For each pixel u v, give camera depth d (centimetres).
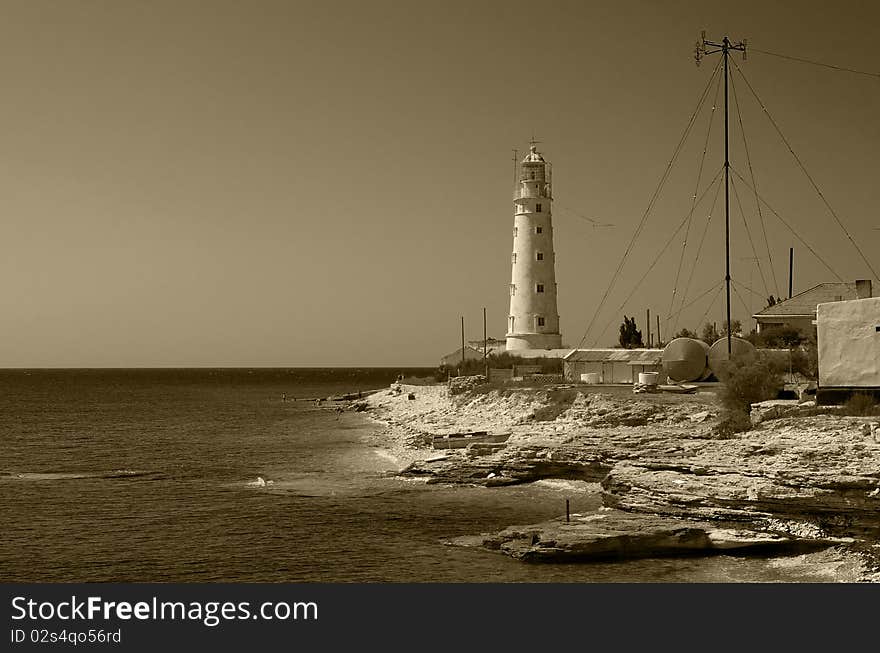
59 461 7131
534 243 11306
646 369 8494
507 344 11519
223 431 9931
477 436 6494
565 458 5194
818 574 3278
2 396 19862
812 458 3884
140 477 6138
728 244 6141
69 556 3834
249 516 4603
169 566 3659
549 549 3531
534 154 11488
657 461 4369
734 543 3528
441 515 4497
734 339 7344
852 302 4850
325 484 5588
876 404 4684
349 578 3434
